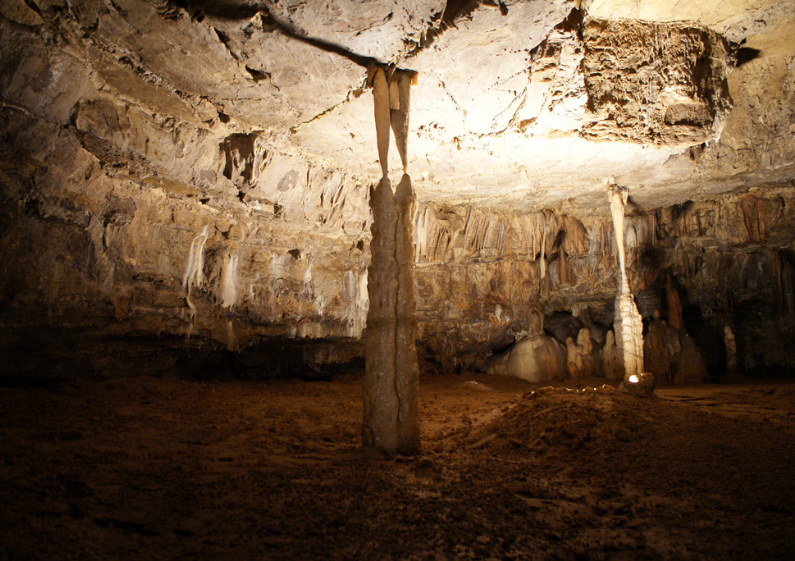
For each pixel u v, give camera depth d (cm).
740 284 1449
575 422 635
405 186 622
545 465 538
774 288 1402
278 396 1000
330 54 630
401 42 609
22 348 734
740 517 387
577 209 1449
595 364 1503
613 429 617
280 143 915
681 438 599
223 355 1142
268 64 652
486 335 1596
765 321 1443
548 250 1551
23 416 601
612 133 871
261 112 786
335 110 781
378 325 583
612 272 1520
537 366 1462
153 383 916
